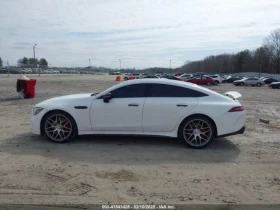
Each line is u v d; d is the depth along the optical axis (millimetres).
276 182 3791
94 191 3428
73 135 5574
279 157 4879
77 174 3955
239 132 5406
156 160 4645
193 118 5324
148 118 5387
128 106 5379
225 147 5480
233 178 3916
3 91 18469
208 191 3480
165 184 3672
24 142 5574
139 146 5453
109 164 4402
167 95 5465
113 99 5488
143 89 5531
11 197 3234
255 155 4984
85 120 5500
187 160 4668
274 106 13289
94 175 3938
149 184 3666
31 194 3312
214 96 5465
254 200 3258
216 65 131125
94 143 5602
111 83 33812
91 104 5484
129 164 4422
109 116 5449
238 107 5383
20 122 7684
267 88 34750
